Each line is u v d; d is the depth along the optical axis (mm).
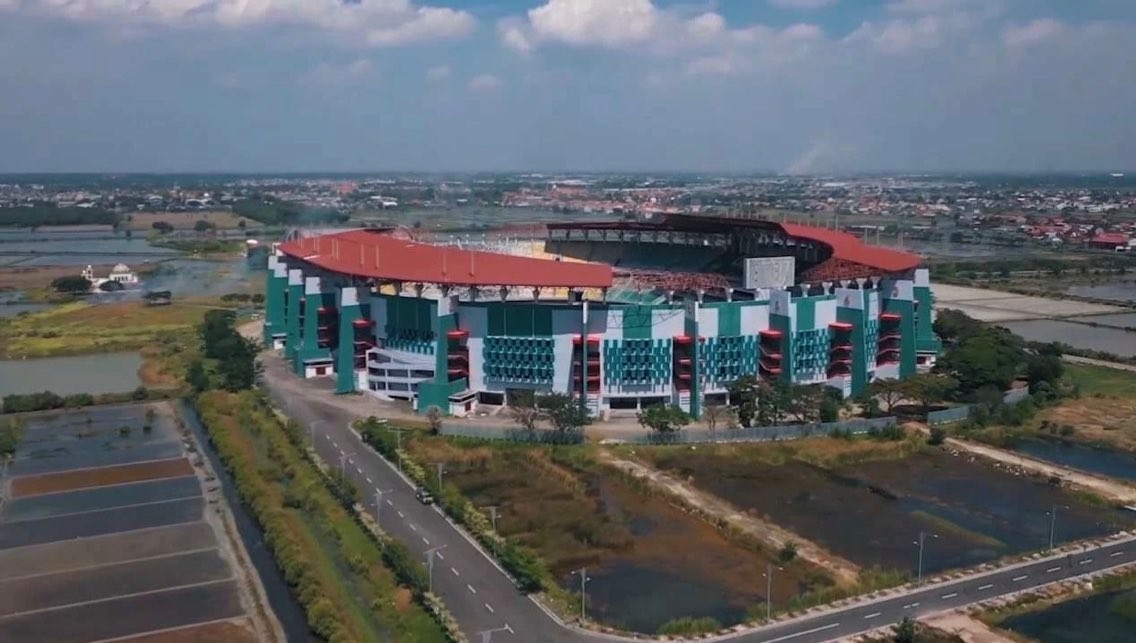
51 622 125000
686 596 131875
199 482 181000
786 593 132750
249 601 131000
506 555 139375
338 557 143250
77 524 159500
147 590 134500
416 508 164750
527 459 193125
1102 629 122125
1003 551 148250
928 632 120250
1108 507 168250
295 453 192625
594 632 120688
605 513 164500
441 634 119500
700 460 192375
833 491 176250
